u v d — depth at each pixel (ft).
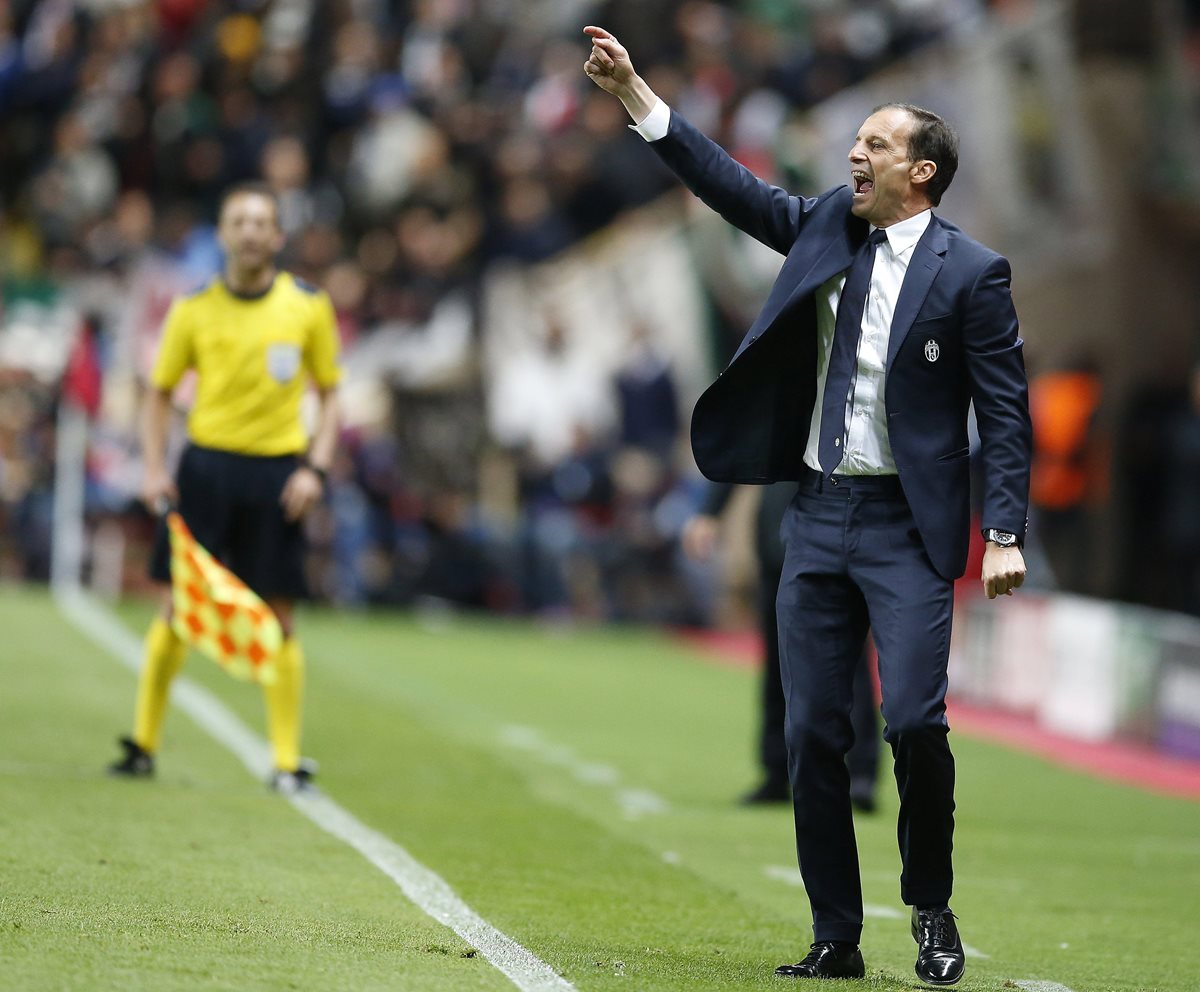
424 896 58.70
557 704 124.26
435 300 182.60
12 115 199.62
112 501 160.35
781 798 90.12
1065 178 182.50
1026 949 59.21
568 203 195.62
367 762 92.27
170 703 102.63
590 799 88.22
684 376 179.32
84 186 187.62
